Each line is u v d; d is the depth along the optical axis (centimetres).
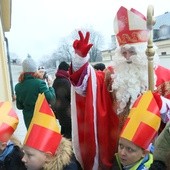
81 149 170
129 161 135
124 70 165
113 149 164
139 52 161
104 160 162
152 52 152
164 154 138
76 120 170
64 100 282
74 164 149
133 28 160
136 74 164
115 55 169
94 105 162
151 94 137
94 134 162
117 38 169
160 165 138
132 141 130
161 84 174
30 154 137
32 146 136
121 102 162
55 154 141
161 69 180
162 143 139
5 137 150
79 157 170
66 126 285
